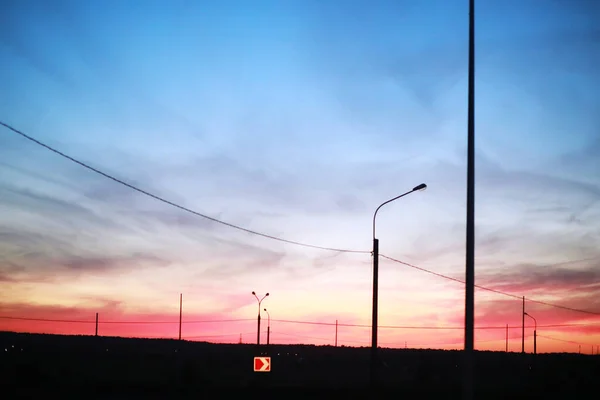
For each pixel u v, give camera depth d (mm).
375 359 30312
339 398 38438
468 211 16422
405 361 144500
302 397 38688
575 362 130500
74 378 58406
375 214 31344
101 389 40750
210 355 126250
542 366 114688
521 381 77875
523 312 78562
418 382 72438
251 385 51875
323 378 78188
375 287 30641
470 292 16016
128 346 183000
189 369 57031
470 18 17078
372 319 30594
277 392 40844
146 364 93688
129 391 40125
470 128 16688
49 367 74312
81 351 134250
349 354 193750
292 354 169875
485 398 43281
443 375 86500
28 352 117625
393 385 59688
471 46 16953
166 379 62469
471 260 16203
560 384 63656
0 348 125062
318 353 194000
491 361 144625
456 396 43031
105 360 101000
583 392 54156
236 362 106125
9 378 51125
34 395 36406
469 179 16531
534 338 84500
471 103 16766
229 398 37812
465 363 15672
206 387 44344
